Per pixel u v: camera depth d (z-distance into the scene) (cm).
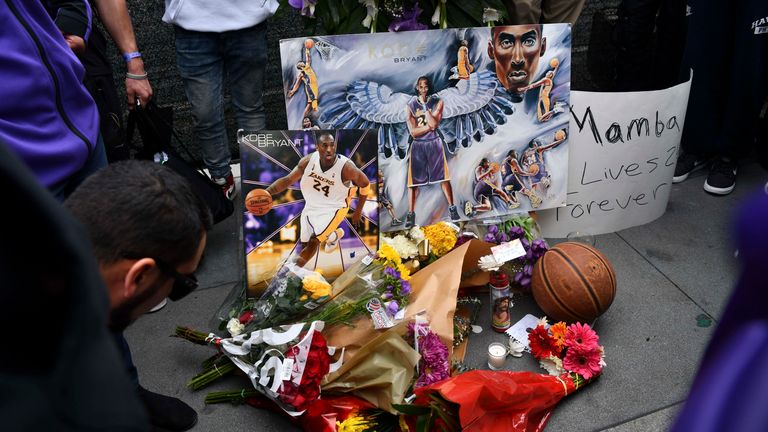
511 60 257
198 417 213
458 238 258
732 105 317
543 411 207
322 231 237
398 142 254
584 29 412
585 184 290
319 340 204
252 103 309
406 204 262
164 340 248
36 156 159
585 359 217
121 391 55
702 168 359
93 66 246
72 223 53
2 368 51
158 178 124
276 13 258
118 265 118
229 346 218
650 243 298
